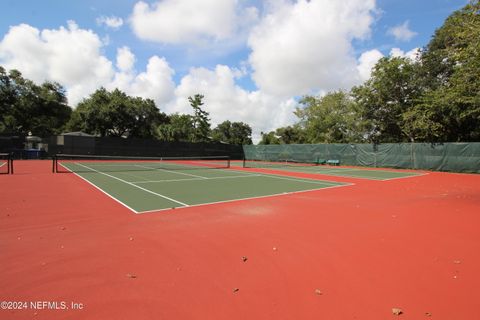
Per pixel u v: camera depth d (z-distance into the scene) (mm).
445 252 4633
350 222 6434
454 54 9633
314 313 2918
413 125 23188
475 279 3689
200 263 4141
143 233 5492
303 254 4520
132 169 20828
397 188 12180
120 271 3852
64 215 6852
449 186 12961
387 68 25516
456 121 22047
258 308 3010
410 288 3455
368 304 3098
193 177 15719
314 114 43531
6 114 41406
